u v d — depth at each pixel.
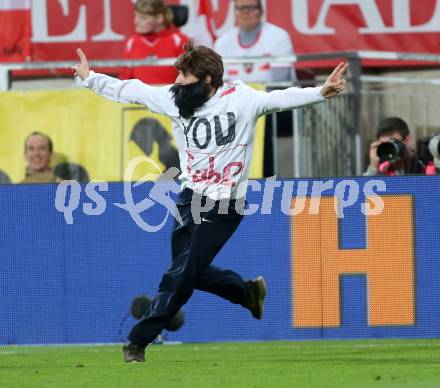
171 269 24.09
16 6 43.53
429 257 30.59
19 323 31.41
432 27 42.78
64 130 35.78
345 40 42.78
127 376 22.88
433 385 20.39
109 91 24.69
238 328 31.12
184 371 23.81
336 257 30.75
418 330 30.72
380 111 39.09
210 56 23.77
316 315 30.86
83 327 31.36
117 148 35.47
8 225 31.36
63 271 31.33
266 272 30.86
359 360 26.00
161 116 35.19
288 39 40.53
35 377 23.02
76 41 43.47
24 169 35.97
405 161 33.78
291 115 35.72
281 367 24.47
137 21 39.19
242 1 40.00
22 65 37.34
